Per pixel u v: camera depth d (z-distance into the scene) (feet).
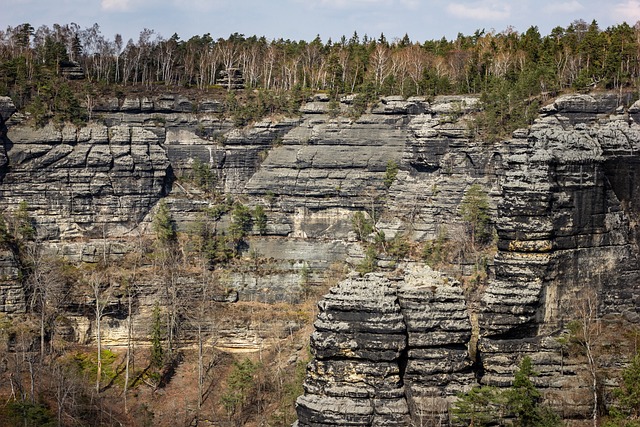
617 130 319.88
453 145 636.07
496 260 310.24
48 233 654.12
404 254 605.73
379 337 279.08
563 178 306.76
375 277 285.64
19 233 632.38
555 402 294.05
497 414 280.10
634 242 316.60
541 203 302.66
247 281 631.56
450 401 280.31
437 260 575.38
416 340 282.36
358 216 646.74
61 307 597.93
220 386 526.57
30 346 552.00
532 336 305.12
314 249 654.12
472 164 626.64
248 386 484.74
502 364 301.43
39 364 502.79
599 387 296.71
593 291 310.86
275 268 643.86
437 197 631.15
